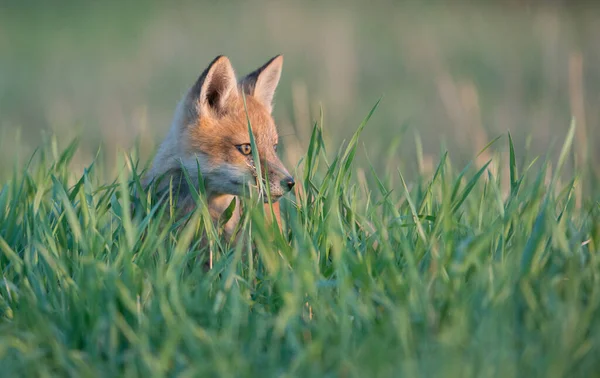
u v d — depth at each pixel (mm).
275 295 8383
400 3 48000
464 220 10398
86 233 8914
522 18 41781
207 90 11633
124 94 28562
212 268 8758
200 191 9914
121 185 8633
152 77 30656
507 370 6617
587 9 40812
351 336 7508
